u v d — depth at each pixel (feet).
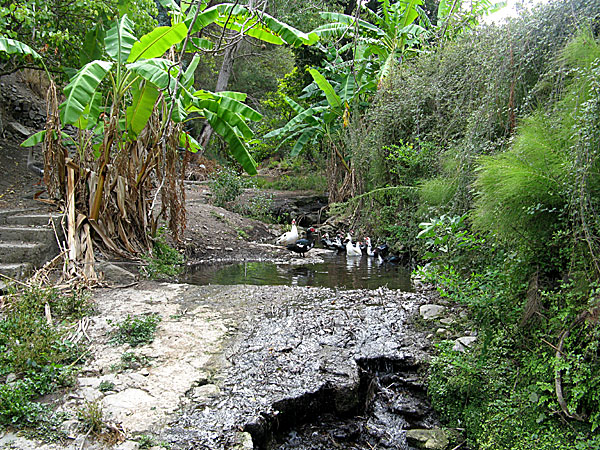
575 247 9.16
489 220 11.05
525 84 13.55
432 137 23.21
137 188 23.29
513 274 10.77
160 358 11.84
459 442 10.52
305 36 18.37
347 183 38.45
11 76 41.88
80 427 8.59
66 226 20.27
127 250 22.48
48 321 13.35
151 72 18.71
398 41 33.73
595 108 8.69
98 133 22.45
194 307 16.31
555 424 9.04
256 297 18.02
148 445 8.25
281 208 48.26
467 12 26.48
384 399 12.18
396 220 26.91
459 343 13.08
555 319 9.37
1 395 8.91
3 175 29.30
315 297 18.37
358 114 34.63
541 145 10.26
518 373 10.48
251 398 10.12
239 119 22.58
